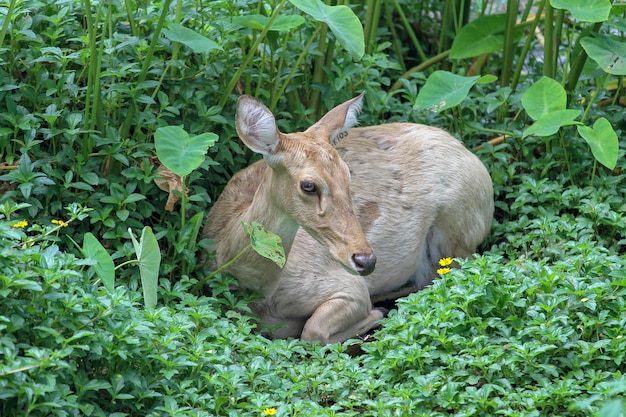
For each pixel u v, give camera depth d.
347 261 9.20
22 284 7.21
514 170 12.59
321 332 10.38
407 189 11.39
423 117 13.10
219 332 9.12
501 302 9.11
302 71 12.46
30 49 10.94
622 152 12.05
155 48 11.06
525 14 13.87
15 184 10.58
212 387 8.27
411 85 13.05
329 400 8.65
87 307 7.82
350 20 10.86
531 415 7.76
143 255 9.08
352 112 10.09
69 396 7.21
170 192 10.59
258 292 10.30
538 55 16.34
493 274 9.35
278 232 9.83
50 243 10.11
